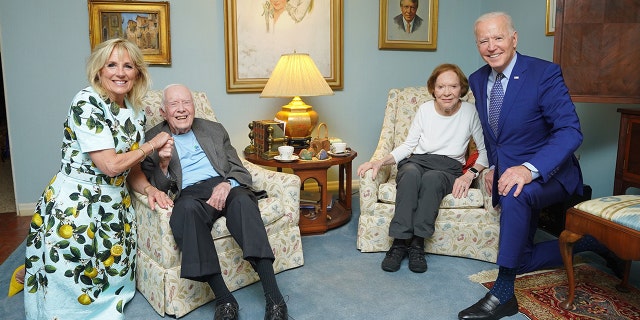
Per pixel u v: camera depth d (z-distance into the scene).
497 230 2.39
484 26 1.99
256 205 2.00
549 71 1.96
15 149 3.14
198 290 1.98
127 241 1.99
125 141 1.86
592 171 3.00
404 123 2.91
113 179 1.87
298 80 2.85
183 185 2.16
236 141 3.49
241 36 3.32
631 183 2.39
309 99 3.58
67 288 1.82
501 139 2.12
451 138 2.53
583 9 2.32
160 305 1.92
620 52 2.33
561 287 2.13
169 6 3.18
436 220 2.46
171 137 2.07
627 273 2.07
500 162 2.13
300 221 2.80
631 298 2.03
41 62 3.06
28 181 3.19
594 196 3.01
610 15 2.31
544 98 1.97
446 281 2.22
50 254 1.78
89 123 1.75
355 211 3.26
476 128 2.51
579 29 2.34
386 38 3.66
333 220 2.95
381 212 2.53
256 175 2.46
